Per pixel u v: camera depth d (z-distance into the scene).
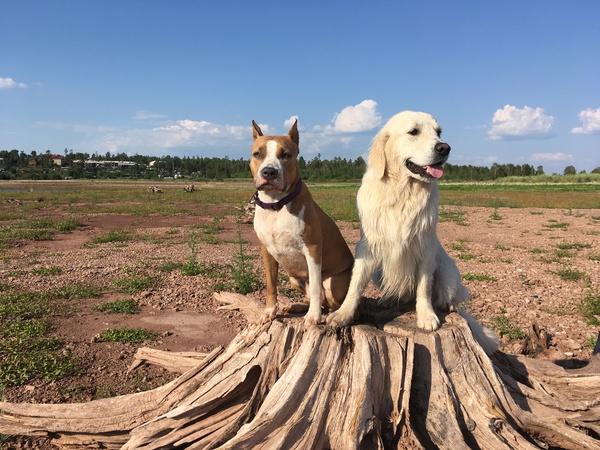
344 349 1.59
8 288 3.77
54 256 5.31
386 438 1.49
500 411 1.52
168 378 2.29
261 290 3.78
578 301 3.54
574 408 1.61
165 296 3.63
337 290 2.04
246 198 15.96
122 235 6.94
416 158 1.77
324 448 1.42
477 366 1.64
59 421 1.67
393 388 1.54
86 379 2.26
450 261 2.07
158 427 1.51
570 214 10.84
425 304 1.84
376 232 1.87
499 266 4.88
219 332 2.94
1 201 14.23
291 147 1.72
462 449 1.43
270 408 1.41
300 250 1.75
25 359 2.38
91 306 3.36
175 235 7.14
